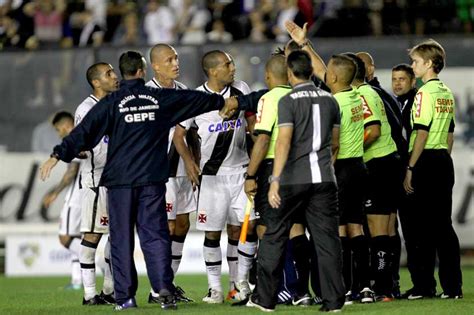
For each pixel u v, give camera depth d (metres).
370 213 40.19
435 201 39.84
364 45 65.31
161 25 75.94
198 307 37.78
